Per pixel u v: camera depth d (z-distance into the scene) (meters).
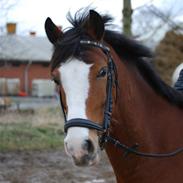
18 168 6.20
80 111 2.15
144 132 2.46
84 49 2.24
